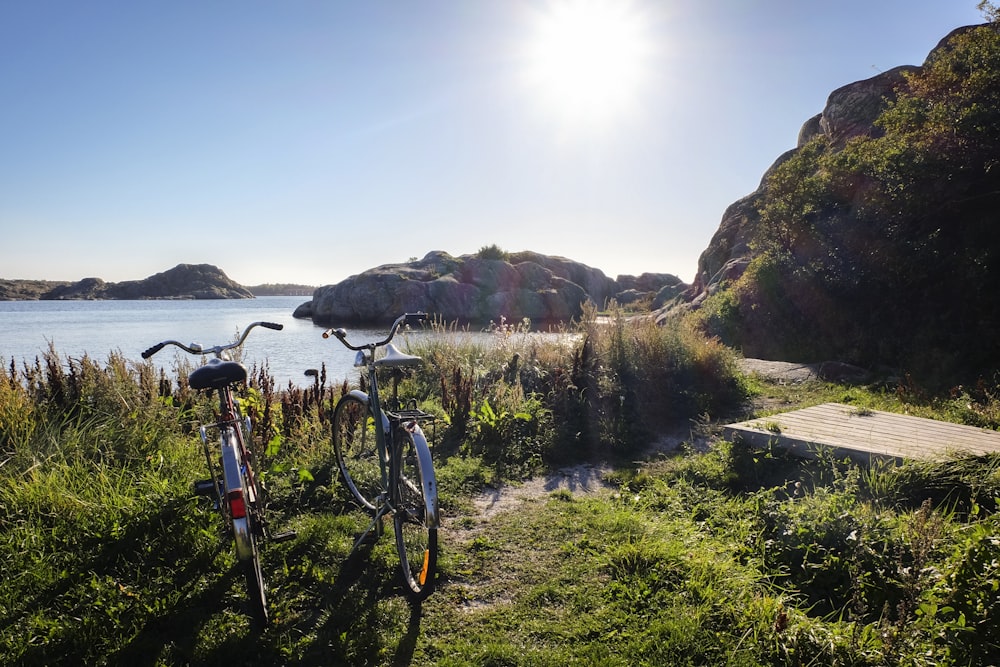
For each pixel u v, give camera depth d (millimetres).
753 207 28891
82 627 3203
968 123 13750
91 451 5293
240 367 3512
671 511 5020
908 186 14656
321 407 6727
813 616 3494
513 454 6562
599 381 8773
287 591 3678
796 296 16641
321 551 4145
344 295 61344
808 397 10258
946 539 3789
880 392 10414
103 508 4309
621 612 3438
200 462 5324
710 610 3377
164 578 3725
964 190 14484
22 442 5223
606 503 5262
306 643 3188
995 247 13352
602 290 84688
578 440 7180
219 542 4094
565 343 10500
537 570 4004
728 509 4891
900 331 13812
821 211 17500
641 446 7336
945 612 3010
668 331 10812
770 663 2951
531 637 3275
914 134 14977
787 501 4941
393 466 3773
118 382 6566
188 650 3094
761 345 16688
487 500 5375
